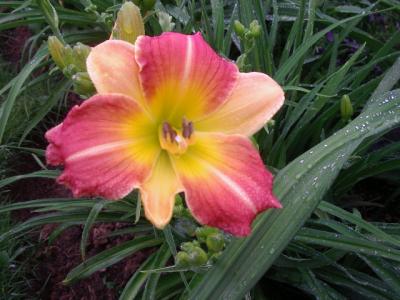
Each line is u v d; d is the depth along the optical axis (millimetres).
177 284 382
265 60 432
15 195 522
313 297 398
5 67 625
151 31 513
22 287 456
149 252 456
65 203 386
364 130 271
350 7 538
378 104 286
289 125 408
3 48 662
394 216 481
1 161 534
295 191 266
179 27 484
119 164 224
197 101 247
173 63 234
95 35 541
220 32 434
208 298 260
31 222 390
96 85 227
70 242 486
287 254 386
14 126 552
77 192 214
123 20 270
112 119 224
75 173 213
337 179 435
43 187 529
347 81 458
